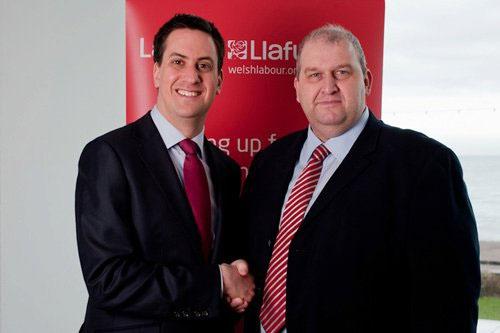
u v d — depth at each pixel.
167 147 1.76
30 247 2.69
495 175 2.68
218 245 1.75
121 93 2.60
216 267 1.64
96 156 1.64
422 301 1.51
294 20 2.20
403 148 1.62
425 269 1.51
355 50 1.70
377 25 2.20
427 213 1.52
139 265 1.58
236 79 2.22
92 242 1.60
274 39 2.21
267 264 1.71
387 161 1.61
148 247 1.62
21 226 2.68
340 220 1.58
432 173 1.54
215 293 1.59
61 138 2.64
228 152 2.25
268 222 1.75
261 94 2.23
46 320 2.71
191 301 1.58
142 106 2.21
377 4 2.20
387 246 1.57
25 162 2.66
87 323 1.68
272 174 1.83
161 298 1.55
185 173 1.74
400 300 1.60
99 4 2.58
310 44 1.71
